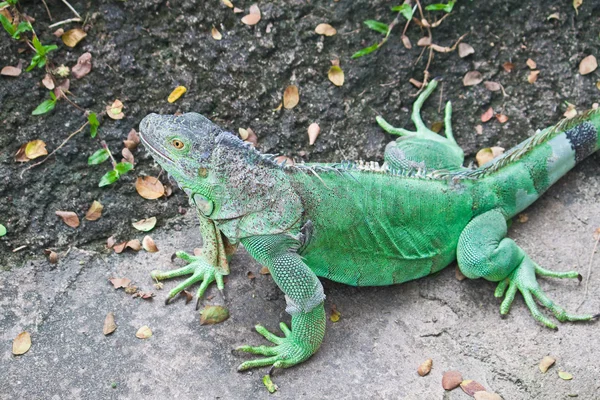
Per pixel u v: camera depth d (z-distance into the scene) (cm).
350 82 147
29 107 140
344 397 125
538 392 127
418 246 132
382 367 128
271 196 125
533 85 149
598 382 127
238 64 146
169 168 124
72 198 138
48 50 140
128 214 139
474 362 129
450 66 149
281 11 147
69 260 135
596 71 150
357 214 129
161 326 130
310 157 144
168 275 133
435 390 127
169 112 143
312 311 125
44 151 139
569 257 137
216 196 124
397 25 149
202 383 126
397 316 132
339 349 129
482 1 150
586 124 139
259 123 144
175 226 139
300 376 127
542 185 138
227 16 147
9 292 132
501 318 132
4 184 137
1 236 136
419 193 131
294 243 126
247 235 126
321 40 148
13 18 142
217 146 123
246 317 131
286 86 146
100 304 132
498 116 148
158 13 146
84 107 142
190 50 146
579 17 150
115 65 143
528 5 150
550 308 131
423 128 145
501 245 132
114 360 127
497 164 135
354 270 131
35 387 125
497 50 150
